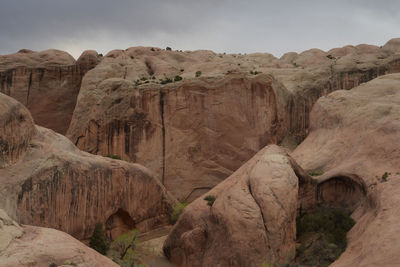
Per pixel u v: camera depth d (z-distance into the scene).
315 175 33.94
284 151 32.41
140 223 34.22
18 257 11.38
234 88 45.91
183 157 45.28
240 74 46.16
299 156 39.34
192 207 29.31
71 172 28.14
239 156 45.16
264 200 24.33
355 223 26.58
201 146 45.53
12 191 23.77
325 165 35.25
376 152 30.78
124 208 32.56
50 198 26.34
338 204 30.97
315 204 31.14
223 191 28.34
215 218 25.72
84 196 29.00
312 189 31.17
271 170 26.25
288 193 24.98
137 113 45.94
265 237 23.11
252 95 45.66
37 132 28.89
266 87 45.47
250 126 45.41
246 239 22.95
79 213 28.55
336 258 23.42
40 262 11.61
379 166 29.02
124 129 45.75
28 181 25.11
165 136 45.69
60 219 26.98
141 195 34.31
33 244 12.32
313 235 26.56
